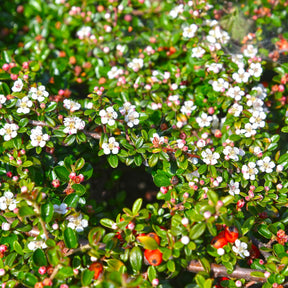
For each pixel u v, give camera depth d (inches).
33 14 27.3
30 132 20.8
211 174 20.6
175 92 23.7
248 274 19.9
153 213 20.7
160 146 20.7
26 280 19.3
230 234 20.0
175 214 20.0
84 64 25.3
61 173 20.6
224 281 20.1
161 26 26.2
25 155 20.8
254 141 21.5
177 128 22.4
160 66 25.0
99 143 20.8
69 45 26.0
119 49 25.1
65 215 20.0
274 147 21.4
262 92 23.0
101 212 22.4
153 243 19.4
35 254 19.4
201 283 19.3
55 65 24.8
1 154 21.0
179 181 21.0
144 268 20.2
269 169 21.0
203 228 19.1
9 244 20.1
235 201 20.6
